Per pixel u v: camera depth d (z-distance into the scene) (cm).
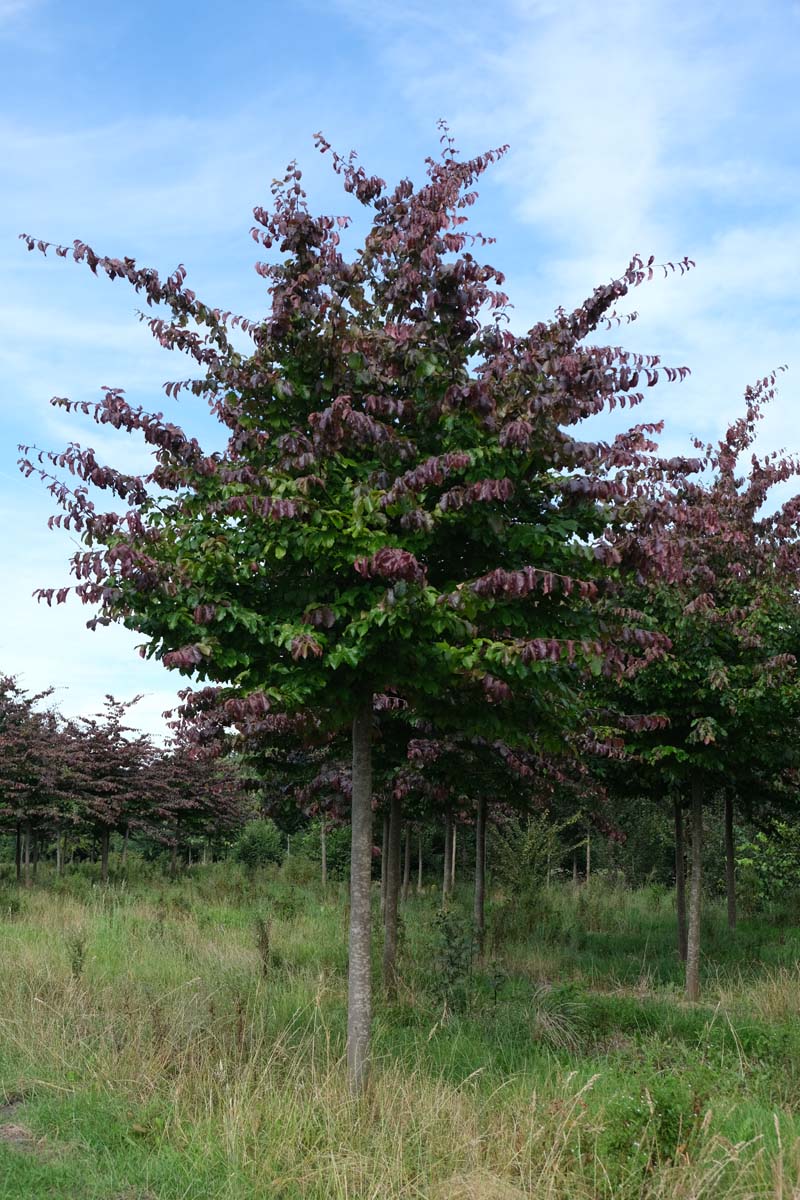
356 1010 624
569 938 1555
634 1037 784
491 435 609
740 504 1102
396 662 619
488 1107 580
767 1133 523
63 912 1545
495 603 620
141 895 1964
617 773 1387
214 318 676
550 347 622
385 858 1443
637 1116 520
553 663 646
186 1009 761
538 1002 862
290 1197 470
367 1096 582
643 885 2653
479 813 1445
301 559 625
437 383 633
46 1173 486
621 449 628
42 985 841
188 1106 578
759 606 1049
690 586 1002
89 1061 654
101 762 2350
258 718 688
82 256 659
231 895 2027
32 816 2195
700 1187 451
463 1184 467
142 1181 486
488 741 1063
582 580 627
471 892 2258
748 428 1144
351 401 646
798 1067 701
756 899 2180
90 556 595
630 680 1074
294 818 1817
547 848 2009
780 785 1602
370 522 595
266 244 679
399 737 1108
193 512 656
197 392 688
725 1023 816
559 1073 622
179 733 1197
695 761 1071
